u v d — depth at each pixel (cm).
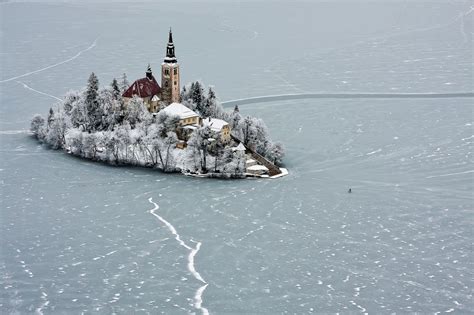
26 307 19650
